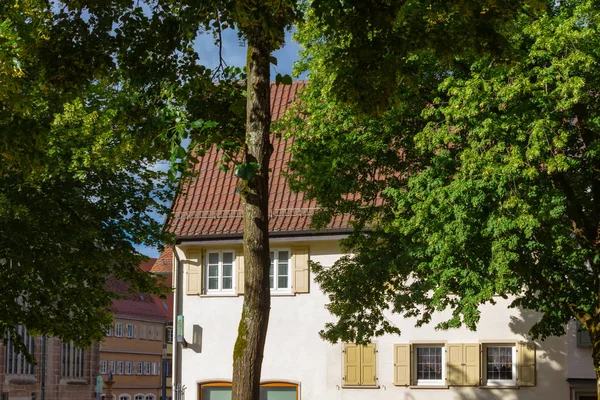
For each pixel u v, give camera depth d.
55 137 24.25
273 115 38.44
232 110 15.37
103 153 24.20
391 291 25.39
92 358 94.06
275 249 34.88
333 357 33.72
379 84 14.60
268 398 34.38
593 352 21.09
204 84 15.81
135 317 116.56
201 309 35.47
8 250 25.12
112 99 25.58
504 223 19.59
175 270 35.94
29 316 26.45
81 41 15.99
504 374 32.09
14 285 25.81
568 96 19.27
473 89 19.73
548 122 19.20
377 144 22.98
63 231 25.34
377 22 13.84
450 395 32.16
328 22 13.81
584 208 22.11
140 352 117.50
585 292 21.64
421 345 32.84
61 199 25.62
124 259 26.62
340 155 23.42
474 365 32.00
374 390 33.06
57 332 26.88
